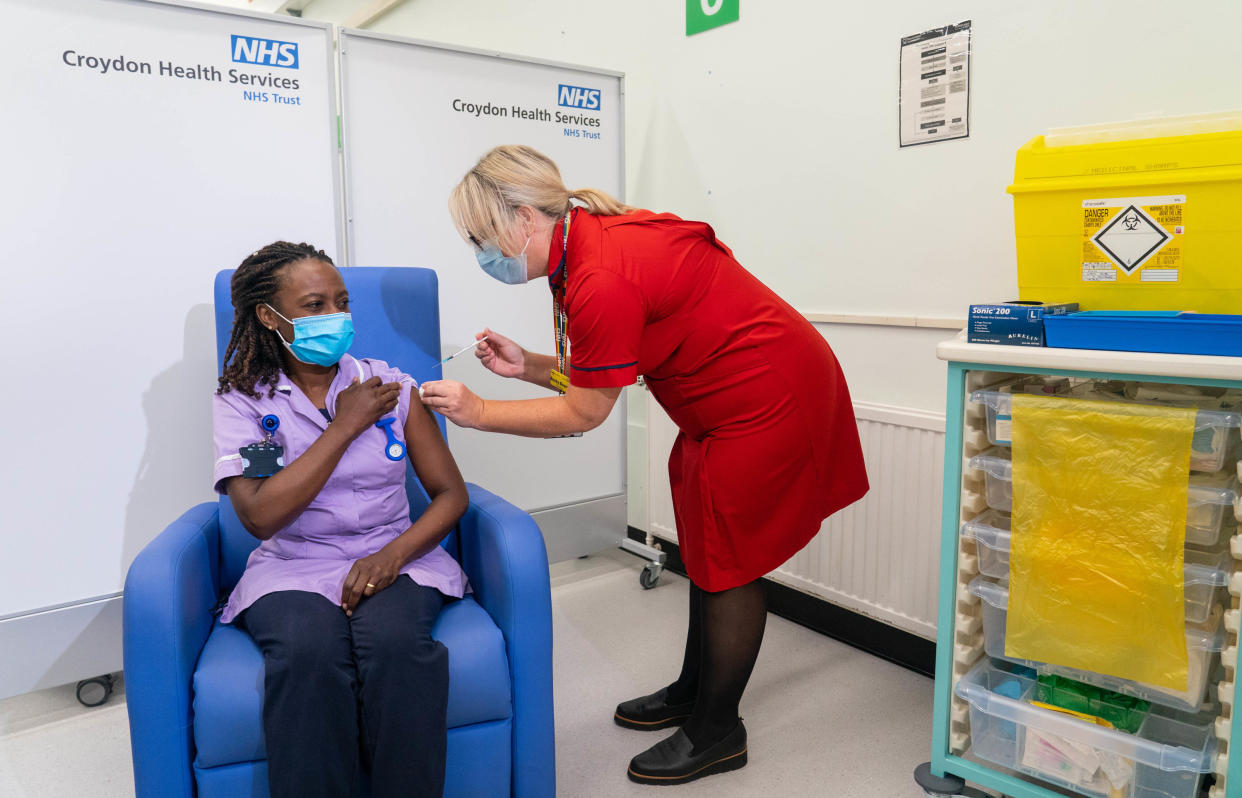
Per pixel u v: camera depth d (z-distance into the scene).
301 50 1.90
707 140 2.42
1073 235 1.32
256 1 4.91
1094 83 1.58
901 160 1.92
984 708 1.37
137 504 1.83
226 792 1.11
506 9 3.25
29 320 1.69
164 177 1.78
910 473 1.89
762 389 1.40
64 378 1.73
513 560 1.25
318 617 1.16
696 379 1.41
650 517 2.66
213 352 1.87
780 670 2.02
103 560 1.82
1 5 1.59
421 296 1.63
